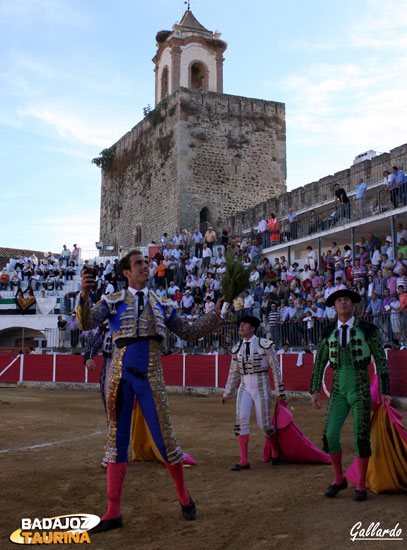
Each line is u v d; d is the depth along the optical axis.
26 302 27.92
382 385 4.89
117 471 4.07
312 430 8.99
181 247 28.03
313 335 16.72
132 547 3.65
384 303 15.30
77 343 23.23
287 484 5.34
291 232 24.75
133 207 39.91
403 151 22.53
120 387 4.09
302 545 3.61
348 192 25.05
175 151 35.25
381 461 4.85
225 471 6.00
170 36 39.78
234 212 35.56
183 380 19.05
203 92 35.88
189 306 21.86
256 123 37.06
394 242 18.80
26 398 15.89
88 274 3.97
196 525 4.09
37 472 5.75
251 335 6.56
